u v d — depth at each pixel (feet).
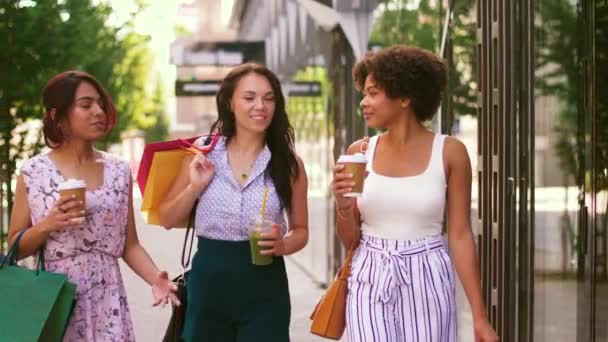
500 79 19.94
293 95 51.70
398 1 28.12
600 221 15.48
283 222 15.10
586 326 15.90
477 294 13.55
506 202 19.71
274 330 14.64
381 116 13.66
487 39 20.81
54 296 13.51
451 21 23.20
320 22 38.19
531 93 18.89
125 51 52.75
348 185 13.05
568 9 16.57
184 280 15.20
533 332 18.88
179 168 15.14
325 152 41.39
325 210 41.47
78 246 14.26
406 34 27.27
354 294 13.64
